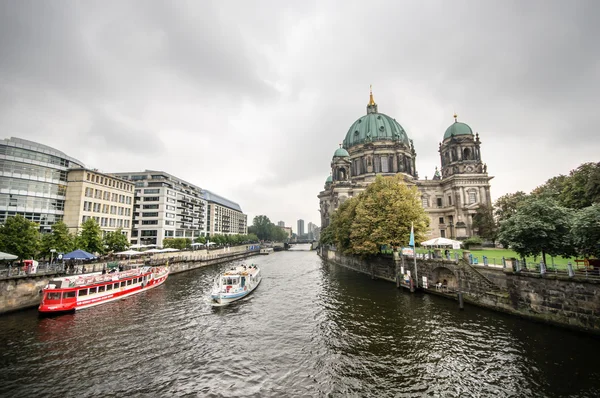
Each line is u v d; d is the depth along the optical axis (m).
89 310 34.28
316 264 93.25
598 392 15.52
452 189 99.31
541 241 26.44
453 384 16.95
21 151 61.69
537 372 17.69
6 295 31.97
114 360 21.17
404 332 25.20
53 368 19.95
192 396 16.59
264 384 17.70
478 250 57.97
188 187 129.38
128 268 52.72
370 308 33.31
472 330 24.89
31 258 42.53
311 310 33.78
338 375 18.47
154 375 19.02
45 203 64.31
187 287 49.31
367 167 115.38
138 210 101.31
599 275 22.98
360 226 58.09
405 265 47.72
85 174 68.94
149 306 36.31
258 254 147.88
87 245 51.41
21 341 24.61
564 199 43.59
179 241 92.12
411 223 45.62
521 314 27.06
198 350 22.91
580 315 22.66
